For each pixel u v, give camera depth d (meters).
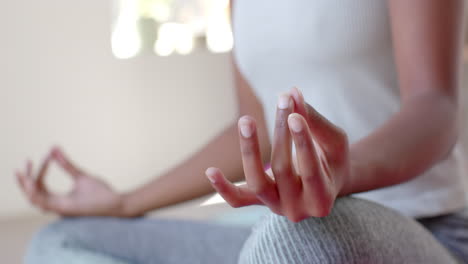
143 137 3.84
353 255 0.48
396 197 0.85
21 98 3.62
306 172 0.40
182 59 3.90
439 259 0.57
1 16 3.56
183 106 3.91
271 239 0.49
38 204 1.16
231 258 0.97
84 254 0.96
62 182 3.66
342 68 0.90
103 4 3.72
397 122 0.60
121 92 3.79
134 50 3.88
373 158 0.54
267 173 0.45
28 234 3.14
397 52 0.73
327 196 0.41
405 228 0.55
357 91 0.91
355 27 0.87
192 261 0.99
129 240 1.01
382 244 0.50
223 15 4.01
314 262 0.47
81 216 1.15
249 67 1.05
